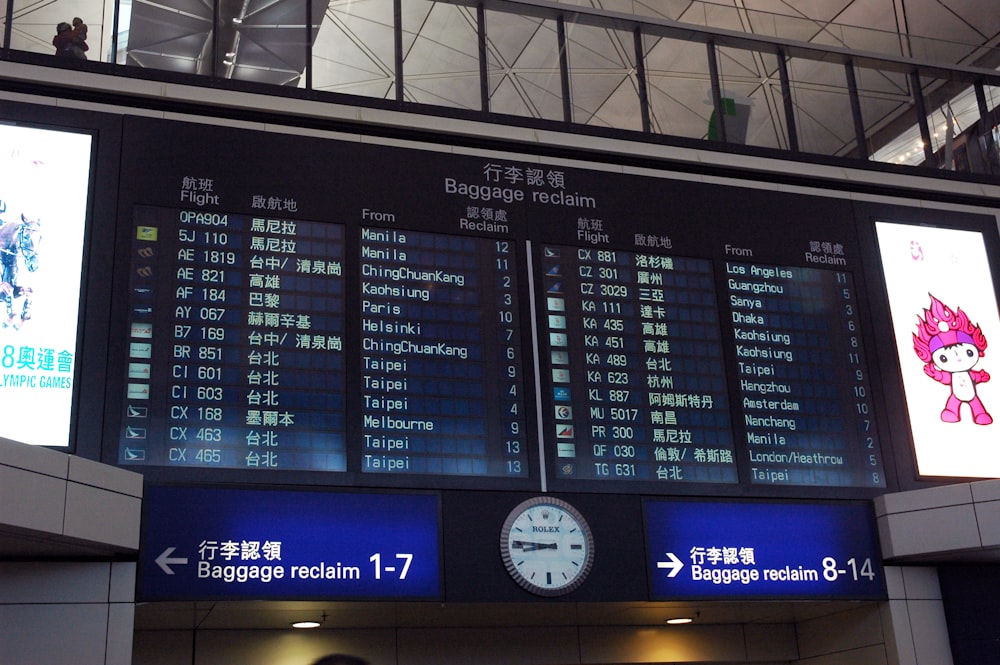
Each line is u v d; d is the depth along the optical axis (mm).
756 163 10625
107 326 8164
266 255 8758
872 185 11000
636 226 9969
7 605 7391
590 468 8938
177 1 9719
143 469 7855
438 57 11867
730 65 11328
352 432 8430
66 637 7398
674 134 11102
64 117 8656
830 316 10234
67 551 7434
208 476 7973
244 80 9453
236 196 8875
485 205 9586
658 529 8922
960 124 11922
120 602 7543
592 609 9016
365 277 8961
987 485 9375
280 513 8031
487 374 8953
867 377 10102
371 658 9281
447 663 9461
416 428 8602
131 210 8547
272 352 8469
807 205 10672
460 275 9234
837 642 9977
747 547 9125
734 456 9391
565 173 9977
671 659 10102
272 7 10016
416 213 9344
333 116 9406
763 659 10383
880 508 9609
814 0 13844
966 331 10625
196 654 8883
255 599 7770
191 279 8492
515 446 8812
